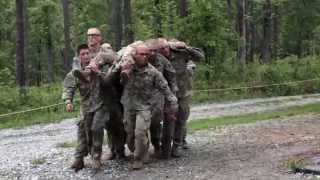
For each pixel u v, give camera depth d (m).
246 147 14.05
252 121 20.66
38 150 16.53
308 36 76.50
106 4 68.62
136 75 12.02
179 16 42.78
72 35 66.69
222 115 26.69
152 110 12.16
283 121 19.89
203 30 41.34
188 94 13.29
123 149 13.14
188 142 15.37
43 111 29.17
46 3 61.81
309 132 16.30
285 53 77.62
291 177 10.54
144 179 11.16
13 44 65.69
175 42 13.28
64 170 12.47
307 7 73.25
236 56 44.75
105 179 11.41
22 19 35.28
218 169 11.60
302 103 32.03
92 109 12.09
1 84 33.16
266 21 70.44
